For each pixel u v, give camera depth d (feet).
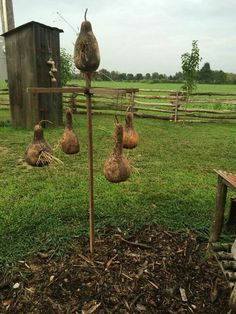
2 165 18.47
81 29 7.28
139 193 14.43
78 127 30.76
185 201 13.62
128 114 8.59
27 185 15.24
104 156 20.57
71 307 7.48
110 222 11.39
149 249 9.75
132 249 9.70
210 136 29.17
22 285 8.20
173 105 38.73
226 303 7.68
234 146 24.93
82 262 9.00
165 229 11.03
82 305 7.54
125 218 11.77
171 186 15.46
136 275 8.48
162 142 25.73
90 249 9.41
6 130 28.68
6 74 31.48
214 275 8.64
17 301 7.72
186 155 21.79
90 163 8.58
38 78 27.20
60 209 12.55
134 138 8.65
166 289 8.05
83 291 7.93
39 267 8.91
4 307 7.57
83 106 40.98
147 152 22.24
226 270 8.51
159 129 32.24
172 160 20.43
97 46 7.37
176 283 8.27
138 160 20.17
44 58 27.45
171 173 17.60
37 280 8.36
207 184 15.97
